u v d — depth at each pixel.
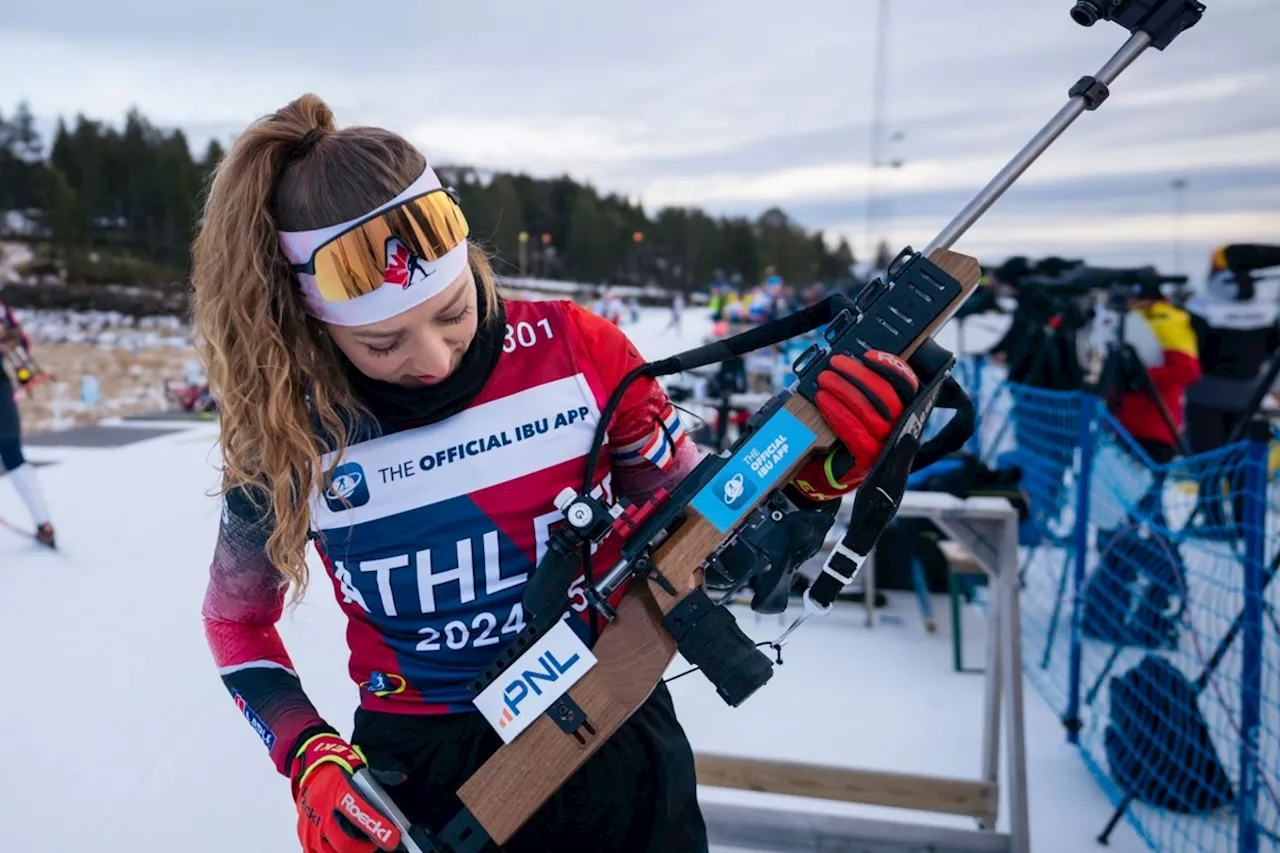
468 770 0.97
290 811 2.18
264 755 2.43
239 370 0.87
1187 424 4.69
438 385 0.89
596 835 0.99
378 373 0.85
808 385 0.89
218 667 1.04
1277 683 2.71
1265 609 2.08
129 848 2.03
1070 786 2.32
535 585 0.88
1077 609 2.60
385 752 0.99
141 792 2.25
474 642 0.96
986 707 2.12
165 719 2.61
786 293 12.19
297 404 0.88
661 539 0.88
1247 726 1.79
